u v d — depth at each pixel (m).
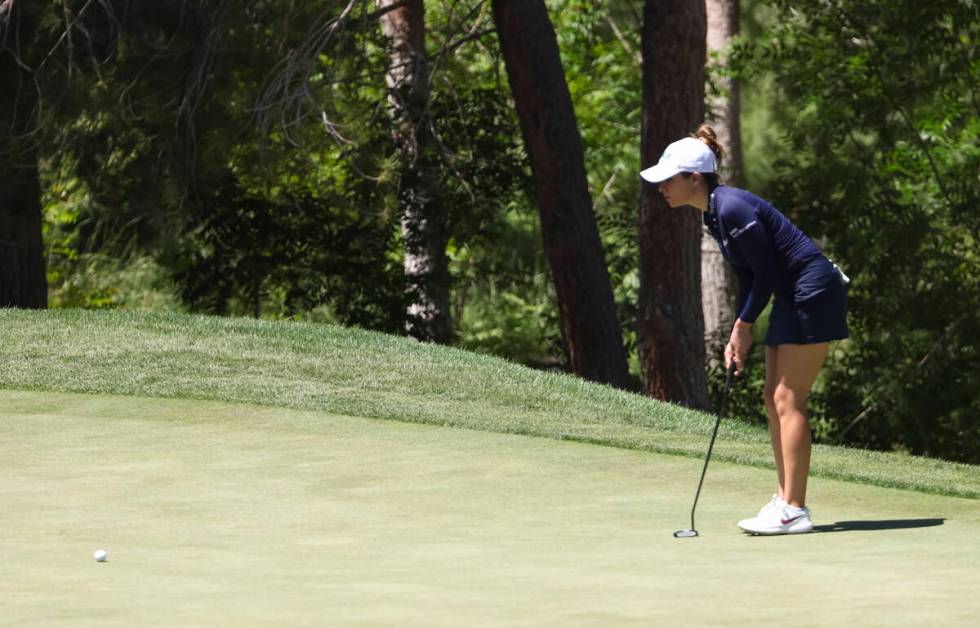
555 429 32.00
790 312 21.36
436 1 90.69
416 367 41.84
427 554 17.62
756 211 21.36
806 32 78.19
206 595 14.04
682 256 65.19
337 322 85.06
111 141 61.38
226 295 74.38
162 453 27.08
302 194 71.94
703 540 19.20
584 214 66.81
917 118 82.44
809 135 80.25
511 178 76.25
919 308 79.25
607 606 13.38
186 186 61.72
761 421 79.12
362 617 12.61
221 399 34.97
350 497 22.73
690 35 63.38
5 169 59.19
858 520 21.47
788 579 15.44
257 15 60.03
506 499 22.77
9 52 58.41
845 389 80.81
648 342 65.88
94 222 73.56
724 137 95.12
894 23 74.69
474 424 32.25
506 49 66.12
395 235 79.50
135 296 97.88
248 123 60.31
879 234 78.69
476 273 99.38
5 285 62.59
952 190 79.56
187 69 59.97
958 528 20.52
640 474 25.45
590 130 103.81
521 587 14.80
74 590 14.34
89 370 38.47
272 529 19.77
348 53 63.16
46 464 25.70
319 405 34.34
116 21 57.62
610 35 110.69
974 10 73.38
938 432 80.81
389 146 69.62
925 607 13.28
